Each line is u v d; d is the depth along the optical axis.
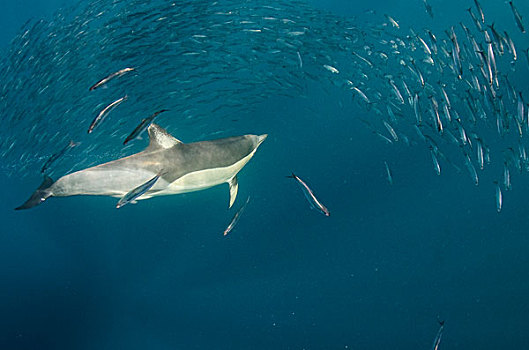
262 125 11.32
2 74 10.39
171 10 10.49
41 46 10.57
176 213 10.65
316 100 11.85
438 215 9.27
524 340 6.98
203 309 8.88
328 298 8.38
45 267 10.24
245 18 11.02
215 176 6.17
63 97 10.26
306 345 7.84
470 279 8.16
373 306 8.12
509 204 9.17
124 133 10.33
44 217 11.23
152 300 9.27
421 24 14.20
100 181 5.16
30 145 10.37
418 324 7.66
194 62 10.35
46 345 8.79
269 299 8.72
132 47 10.27
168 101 10.51
